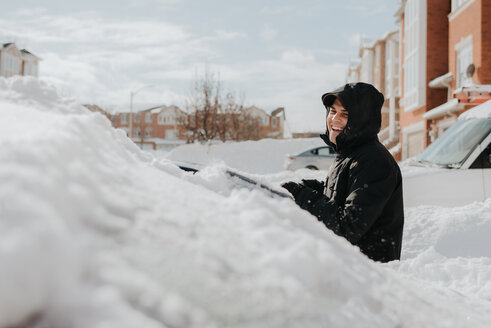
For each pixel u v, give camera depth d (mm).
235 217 895
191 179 1319
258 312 640
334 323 706
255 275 701
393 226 2215
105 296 496
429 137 18016
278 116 69375
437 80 17328
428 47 18391
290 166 16438
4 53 50500
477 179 4797
